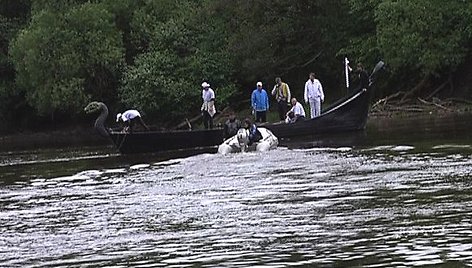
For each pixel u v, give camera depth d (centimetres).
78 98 5706
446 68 5006
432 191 1722
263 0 5319
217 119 5356
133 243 1422
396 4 4703
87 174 2734
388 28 4753
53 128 6450
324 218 1512
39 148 4772
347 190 1838
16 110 6569
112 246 1407
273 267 1161
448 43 4675
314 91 3691
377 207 1584
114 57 5659
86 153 3916
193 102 5434
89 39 5684
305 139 3438
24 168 3250
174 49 5591
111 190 2220
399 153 2544
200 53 5469
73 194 2200
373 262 1144
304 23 5500
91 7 5747
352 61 5353
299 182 2047
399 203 1608
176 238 1436
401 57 4759
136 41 5841
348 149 2828
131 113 3584
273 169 2398
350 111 3631
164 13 5834
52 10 5800
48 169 3109
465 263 1100
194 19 5584
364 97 3647
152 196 2017
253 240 1362
